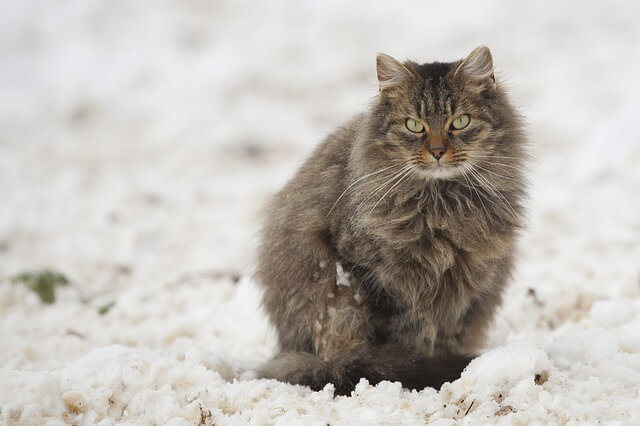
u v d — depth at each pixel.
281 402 5.66
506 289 7.91
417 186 6.55
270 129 18.33
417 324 6.60
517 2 23.30
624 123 14.11
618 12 22.42
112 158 17.33
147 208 14.05
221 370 6.48
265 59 22.11
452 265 6.52
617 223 11.01
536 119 17.03
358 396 5.78
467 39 22.00
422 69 6.82
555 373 5.77
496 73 7.35
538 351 5.76
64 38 23.52
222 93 20.56
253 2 25.23
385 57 6.80
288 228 6.80
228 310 8.95
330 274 6.60
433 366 6.07
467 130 6.58
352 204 6.46
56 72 22.19
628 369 5.95
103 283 10.66
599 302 7.82
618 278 8.95
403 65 6.70
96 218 13.34
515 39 21.62
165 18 24.06
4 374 5.69
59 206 14.05
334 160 6.88
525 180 6.95
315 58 22.17
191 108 19.78
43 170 16.25
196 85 21.03
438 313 6.61
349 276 6.55
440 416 5.44
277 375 6.30
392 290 6.45
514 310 8.02
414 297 6.46
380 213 6.42
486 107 6.67
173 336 8.22
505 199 6.71
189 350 6.55
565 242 10.62
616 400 5.47
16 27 23.81
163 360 6.12
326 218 6.63
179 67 21.94
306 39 23.11
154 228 12.91
